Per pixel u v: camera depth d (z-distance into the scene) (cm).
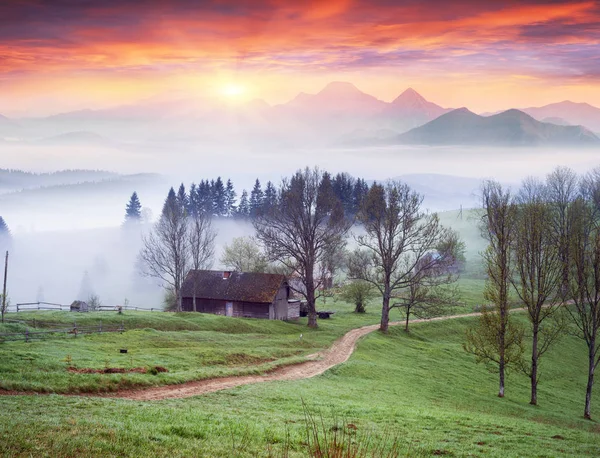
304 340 7256
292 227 9244
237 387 3962
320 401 3728
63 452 1947
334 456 1547
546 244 5706
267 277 9875
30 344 4462
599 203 11900
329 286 11456
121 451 2036
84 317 6775
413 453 2552
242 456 2134
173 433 2383
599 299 5431
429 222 8956
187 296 9969
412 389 5112
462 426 3491
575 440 3522
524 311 10544
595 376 7888
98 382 3412
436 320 10131
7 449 1912
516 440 3222
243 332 7712
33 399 2769
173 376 3941
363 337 7900
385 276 8881
